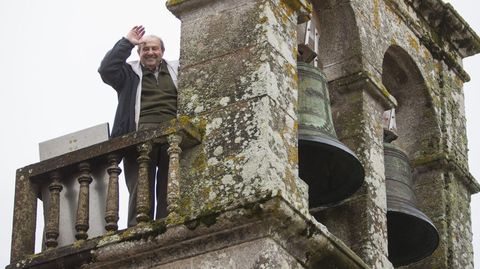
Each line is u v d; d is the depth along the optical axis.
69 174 13.07
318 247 12.35
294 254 12.23
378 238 13.66
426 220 14.34
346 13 14.63
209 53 13.08
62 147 13.34
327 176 13.71
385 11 15.33
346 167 13.61
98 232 12.77
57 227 12.80
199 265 12.12
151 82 13.53
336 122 14.26
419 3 15.98
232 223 12.03
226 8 13.21
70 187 13.05
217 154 12.52
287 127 12.67
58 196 12.92
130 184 12.98
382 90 14.46
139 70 13.59
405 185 14.63
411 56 15.66
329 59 14.55
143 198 12.52
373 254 13.49
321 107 13.62
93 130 13.29
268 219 11.95
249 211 11.96
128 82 13.52
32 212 12.98
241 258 11.98
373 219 13.70
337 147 13.31
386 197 14.26
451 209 15.48
